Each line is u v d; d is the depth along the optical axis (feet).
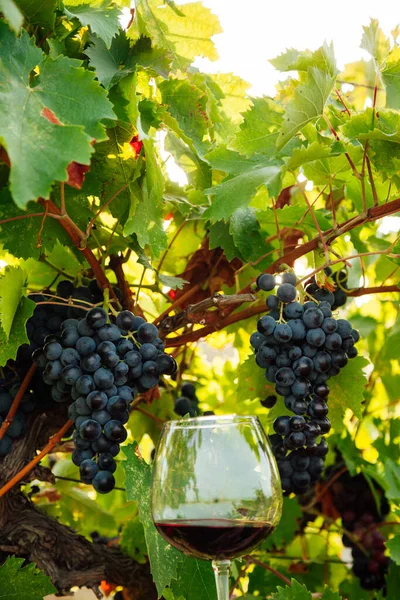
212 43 3.07
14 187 1.97
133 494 2.58
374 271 3.85
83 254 2.78
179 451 2.35
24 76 2.19
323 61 2.74
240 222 3.07
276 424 2.64
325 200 3.56
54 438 2.72
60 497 3.53
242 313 2.95
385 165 2.70
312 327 2.60
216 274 3.29
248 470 2.34
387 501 3.61
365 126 2.75
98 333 2.56
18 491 2.95
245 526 2.32
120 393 2.53
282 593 2.77
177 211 3.39
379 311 3.96
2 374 2.75
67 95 2.20
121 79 2.64
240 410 3.74
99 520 3.54
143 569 3.11
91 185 2.68
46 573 2.89
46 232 2.75
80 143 2.05
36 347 2.76
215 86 3.32
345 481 3.63
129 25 2.93
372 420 3.77
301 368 2.59
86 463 2.50
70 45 2.67
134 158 2.71
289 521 3.48
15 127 2.07
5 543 2.87
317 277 2.83
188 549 2.35
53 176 2.02
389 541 3.03
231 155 2.86
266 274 2.65
